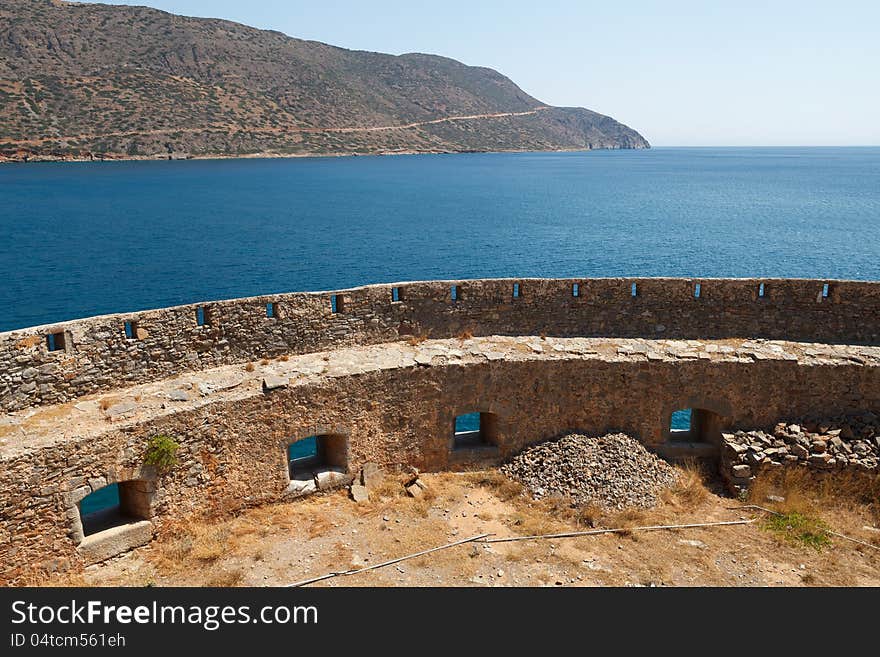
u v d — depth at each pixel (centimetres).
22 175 15312
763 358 2009
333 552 1609
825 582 1521
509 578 1519
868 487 1845
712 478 1980
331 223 8550
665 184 16625
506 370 1988
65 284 4966
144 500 1580
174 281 5109
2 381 1527
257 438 1734
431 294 2178
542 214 9738
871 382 1997
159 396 1680
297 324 1997
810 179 19062
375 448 1922
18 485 1379
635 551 1625
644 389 2022
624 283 2269
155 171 16950
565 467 1912
